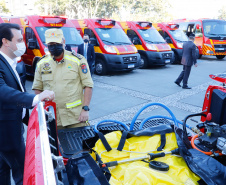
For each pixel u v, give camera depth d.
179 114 5.68
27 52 8.80
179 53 13.31
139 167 1.83
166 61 11.89
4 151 2.26
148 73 10.80
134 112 5.73
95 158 2.07
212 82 9.09
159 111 5.82
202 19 16.02
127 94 7.30
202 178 1.72
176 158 1.97
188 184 1.73
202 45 15.48
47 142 1.23
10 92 1.91
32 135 1.55
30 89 7.79
